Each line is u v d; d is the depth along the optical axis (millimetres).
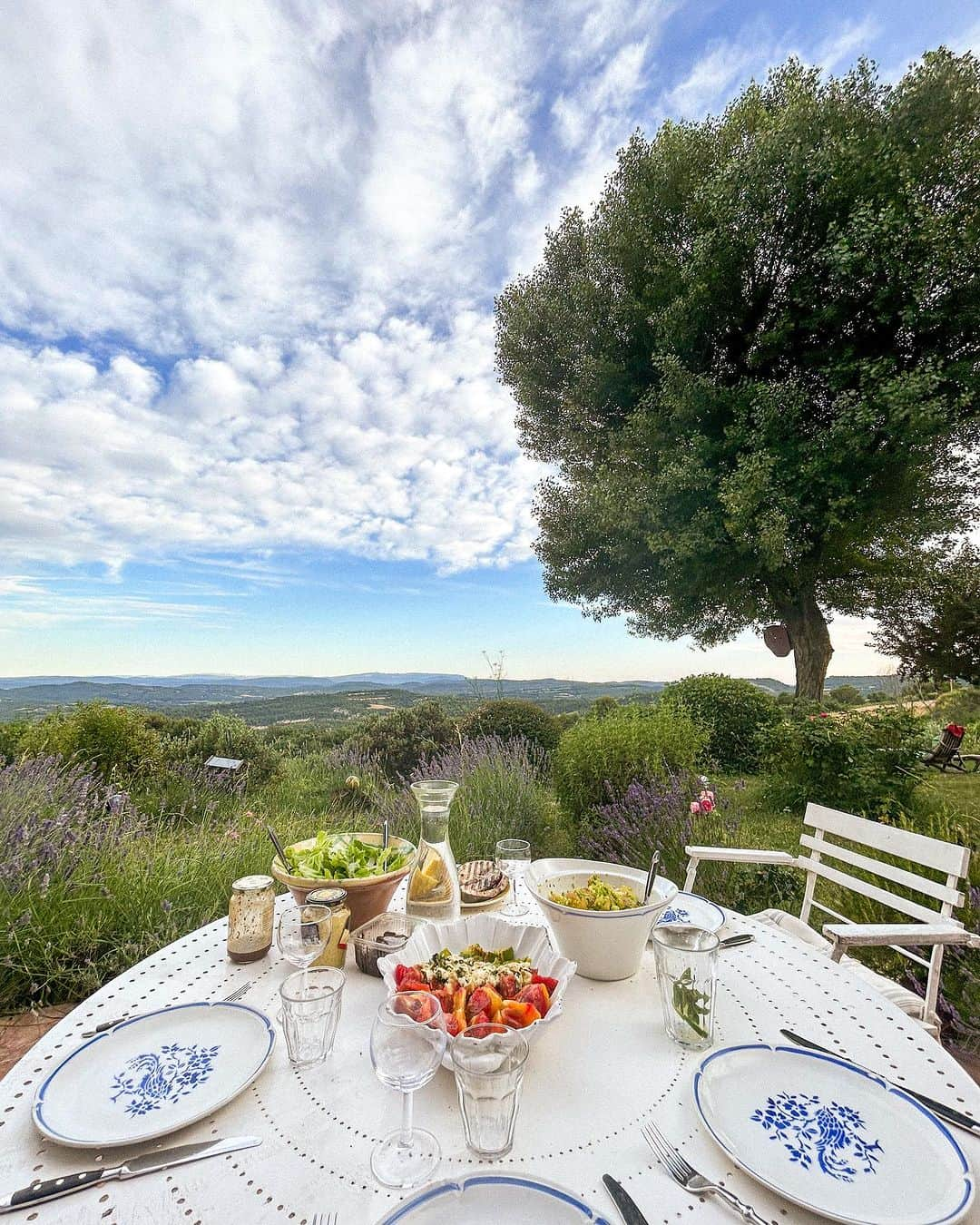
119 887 2986
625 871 1606
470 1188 700
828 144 7199
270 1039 1075
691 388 8164
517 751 6191
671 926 1186
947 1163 806
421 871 1620
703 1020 1090
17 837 3104
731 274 8109
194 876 3225
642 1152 832
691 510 8305
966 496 8602
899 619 10242
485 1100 804
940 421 6746
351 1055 1070
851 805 5621
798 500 7359
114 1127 868
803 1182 779
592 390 9719
